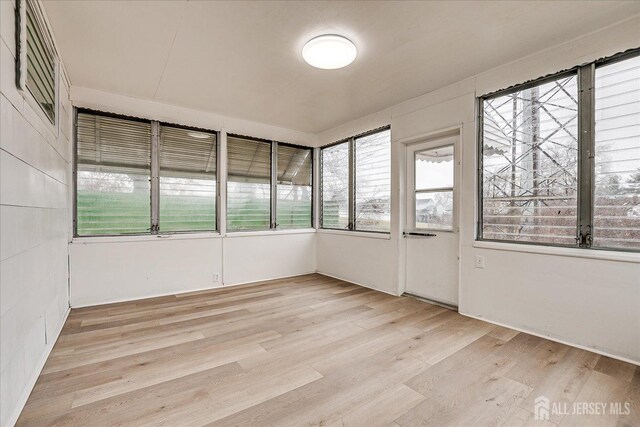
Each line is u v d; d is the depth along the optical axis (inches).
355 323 113.7
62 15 82.0
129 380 74.7
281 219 194.7
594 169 91.4
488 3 77.1
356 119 173.6
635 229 84.5
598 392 70.7
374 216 167.6
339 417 62.4
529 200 106.0
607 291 87.2
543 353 89.0
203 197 165.2
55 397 67.5
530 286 103.3
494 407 65.7
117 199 141.9
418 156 146.2
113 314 121.3
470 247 120.3
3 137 53.3
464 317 119.8
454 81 123.7
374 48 98.4
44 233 81.9
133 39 93.7
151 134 150.0
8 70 55.7
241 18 83.4
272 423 60.4
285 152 196.7
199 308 130.0
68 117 124.0
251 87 129.3
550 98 101.0
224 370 80.0
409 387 72.8
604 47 87.7
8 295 56.5
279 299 144.0
